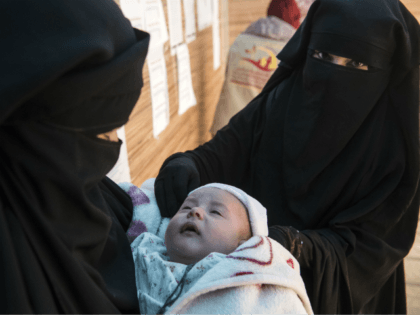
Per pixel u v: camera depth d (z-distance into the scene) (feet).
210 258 2.42
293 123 4.60
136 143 5.74
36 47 1.35
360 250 4.01
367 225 4.21
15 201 1.52
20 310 1.37
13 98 1.28
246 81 8.83
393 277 4.85
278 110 4.85
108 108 1.72
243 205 3.12
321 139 4.35
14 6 1.40
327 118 4.30
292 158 4.55
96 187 2.03
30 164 1.52
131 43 1.79
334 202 4.44
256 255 2.30
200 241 2.77
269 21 8.72
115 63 1.59
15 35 1.36
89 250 1.86
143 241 2.89
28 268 1.47
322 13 4.24
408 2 11.39
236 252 2.32
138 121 5.80
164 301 2.33
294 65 4.89
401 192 4.22
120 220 3.00
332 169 4.42
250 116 5.16
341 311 4.07
